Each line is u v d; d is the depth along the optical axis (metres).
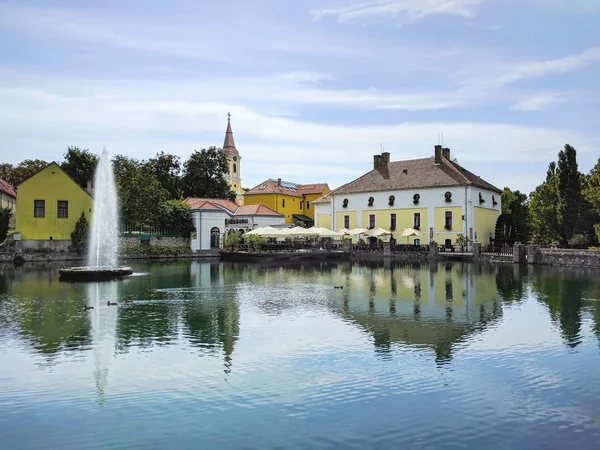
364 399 10.43
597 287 27.70
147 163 81.31
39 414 9.70
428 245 58.84
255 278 33.50
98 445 8.51
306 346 14.37
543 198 61.94
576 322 17.67
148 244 60.28
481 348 14.20
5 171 80.44
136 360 12.94
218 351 13.83
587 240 55.97
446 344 14.63
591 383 11.38
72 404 10.14
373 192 69.38
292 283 30.08
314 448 8.43
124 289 26.62
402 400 10.39
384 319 18.22
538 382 11.45
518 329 16.55
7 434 8.89
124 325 17.00
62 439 8.71
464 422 9.40
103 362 12.77
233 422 9.36
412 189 66.00
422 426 9.22
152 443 8.58
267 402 10.25
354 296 24.17
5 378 11.58
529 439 8.76
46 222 54.41
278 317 18.55
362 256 61.00
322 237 71.56
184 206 64.06
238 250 58.94
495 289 26.92
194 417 9.55
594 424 9.33
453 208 62.84
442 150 70.19
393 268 43.47
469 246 59.44
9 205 63.00
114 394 10.66
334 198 73.31
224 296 24.00
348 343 14.70
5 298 22.97
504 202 72.75
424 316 18.83
